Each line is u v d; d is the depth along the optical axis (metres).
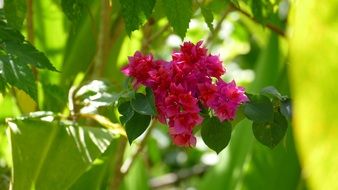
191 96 0.66
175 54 0.70
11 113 0.99
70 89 0.94
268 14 0.91
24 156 0.78
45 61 0.71
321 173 0.33
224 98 0.68
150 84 0.68
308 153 0.33
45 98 0.95
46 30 1.08
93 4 1.03
